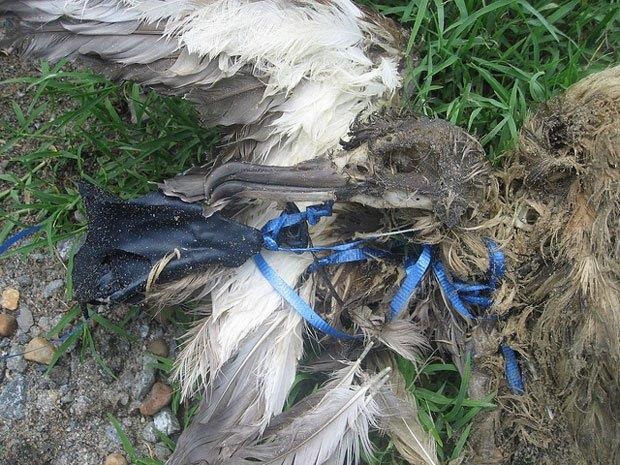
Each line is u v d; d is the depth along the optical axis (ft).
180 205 1.16
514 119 1.43
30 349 1.45
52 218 1.47
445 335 1.26
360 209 1.20
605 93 1.12
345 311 1.23
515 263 1.18
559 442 1.20
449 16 1.51
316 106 1.18
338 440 1.17
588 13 1.50
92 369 1.45
